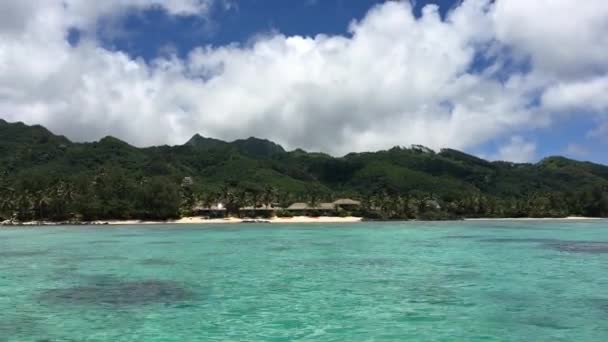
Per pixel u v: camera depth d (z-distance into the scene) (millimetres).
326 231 97438
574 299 25875
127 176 169750
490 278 33281
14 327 20797
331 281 32375
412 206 169250
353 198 193000
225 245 62844
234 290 29125
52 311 23703
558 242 66750
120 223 136375
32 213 137125
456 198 196125
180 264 42031
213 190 198500
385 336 19062
